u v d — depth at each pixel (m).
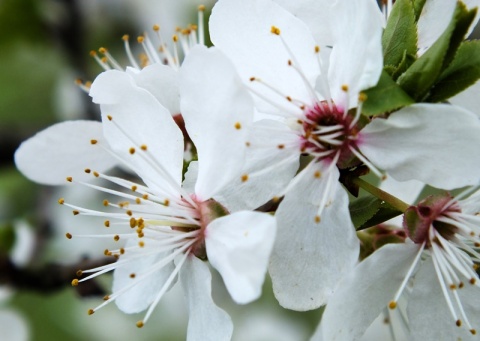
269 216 0.13
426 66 0.13
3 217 0.20
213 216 0.13
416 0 0.14
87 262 0.16
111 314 0.19
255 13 0.14
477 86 0.14
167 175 0.14
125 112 0.14
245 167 0.13
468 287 0.14
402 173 0.13
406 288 0.14
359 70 0.13
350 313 0.13
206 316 0.13
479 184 0.13
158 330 0.19
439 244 0.13
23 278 0.17
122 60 0.20
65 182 0.15
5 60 0.20
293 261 0.13
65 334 0.19
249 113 0.13
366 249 0.14
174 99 0.14
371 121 0.13
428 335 0.14
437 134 0.13
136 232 0.14
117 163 0.15
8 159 0.19
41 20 0.19
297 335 0.19
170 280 0.13
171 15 0.19
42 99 0.20
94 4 0.19
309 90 0.13
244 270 0.13
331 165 0.13
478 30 0.18
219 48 0.14
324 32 0.14
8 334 0.19
